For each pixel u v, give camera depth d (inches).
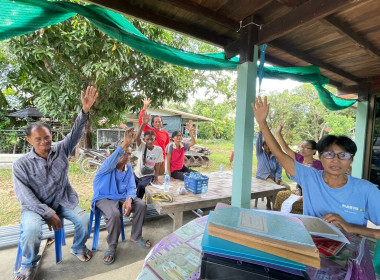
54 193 87.4
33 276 81.5
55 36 158.4
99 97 253.6
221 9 83.4
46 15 72.7
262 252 29.1
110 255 92.5
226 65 102.9
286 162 59.4
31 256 78.6
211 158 426.3
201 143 762.8
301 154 110.5
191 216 145.6
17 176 79.0
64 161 88.0
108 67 189.9
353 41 93.4
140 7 80.8
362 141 166.4
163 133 171.6
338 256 38.1
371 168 164.6
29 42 162.4
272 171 161.8
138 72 244.7
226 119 910.4
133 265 90.7
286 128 690.8
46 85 204.7
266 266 28.1
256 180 158.6
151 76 232.2
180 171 157.8
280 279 26.6
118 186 107.3
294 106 671.1
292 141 675.4
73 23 171.5
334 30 86.7
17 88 334.0
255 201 165.3
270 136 60.8
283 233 30.9
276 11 83.7
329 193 53.7
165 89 251.0
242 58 91.0
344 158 49.3
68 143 88.9
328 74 153.9
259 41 88.0
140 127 132.0
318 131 660.7
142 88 247.0
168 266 37.0
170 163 147.8
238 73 93.1
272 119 684.7
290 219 38.3
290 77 134.7
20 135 355.9
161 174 165.0
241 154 91.0
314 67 127.6
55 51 187.8
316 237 42.2
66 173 90.5
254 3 79.0
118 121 337.4
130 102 279.1
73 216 90.0
